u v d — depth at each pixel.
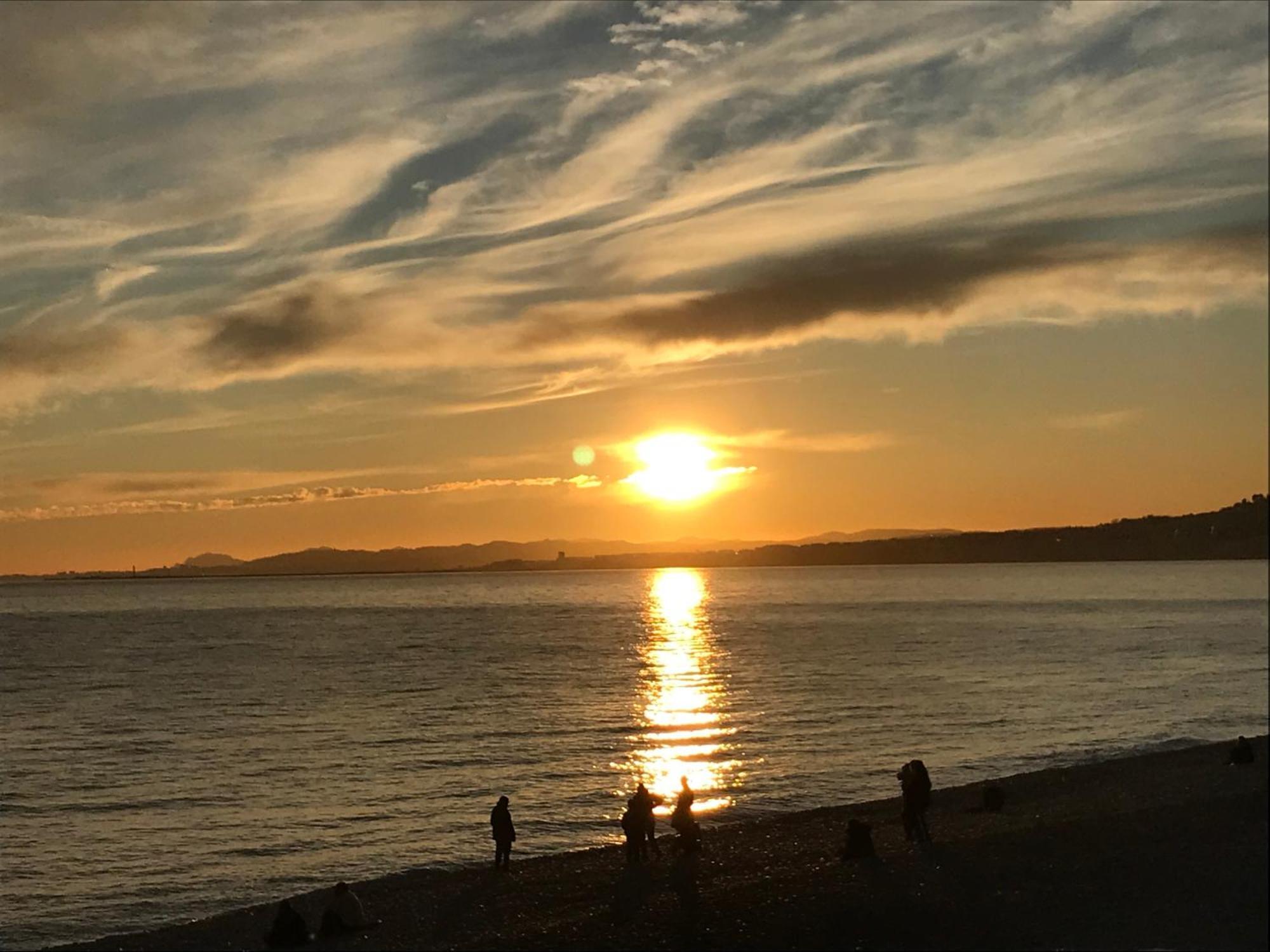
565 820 35.84
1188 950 19.73
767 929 21.41
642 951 20.52
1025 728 58.00
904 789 28.09
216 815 33.31
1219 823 29.23
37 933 23.08
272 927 22.56
